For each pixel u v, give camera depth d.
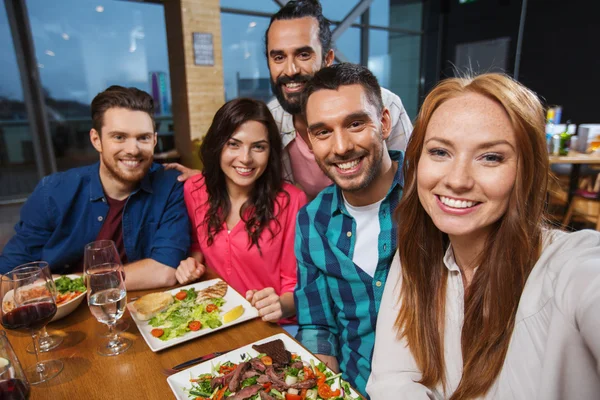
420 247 0.92
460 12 6.76
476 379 0.80
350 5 6.67
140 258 1.73
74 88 4.75
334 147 1.15
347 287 1.30
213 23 5.05
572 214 3.46
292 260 1.65
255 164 1.53
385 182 1.25
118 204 1.67
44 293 0.97
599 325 0.56
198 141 5.27
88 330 1.13
